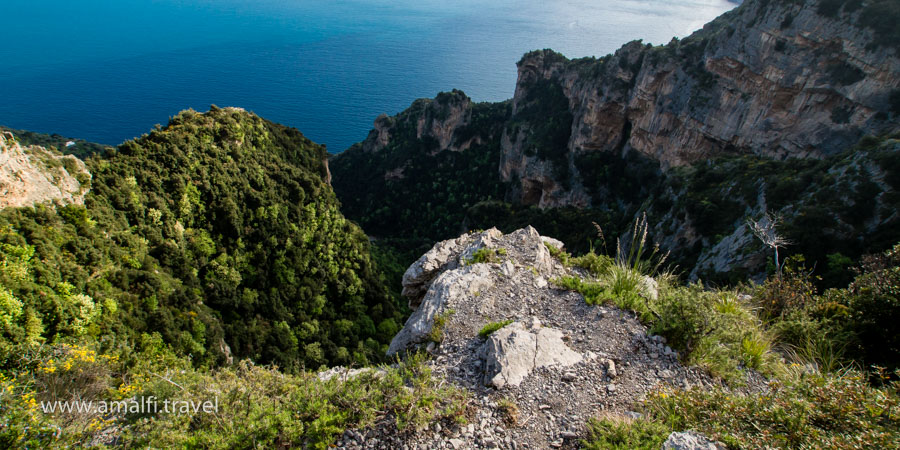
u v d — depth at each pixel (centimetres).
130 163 3000
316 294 3772
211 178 3509
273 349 3008
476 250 1309
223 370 1146
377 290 4338
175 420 835
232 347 2827
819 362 894
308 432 686
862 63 3738
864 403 623
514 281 1165
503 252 1298
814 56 4091
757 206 3378
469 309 1059
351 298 4031
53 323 1730
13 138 2197
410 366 864
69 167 2555
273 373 1052
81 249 2178
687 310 885
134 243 2623
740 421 638
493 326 962
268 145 4550
